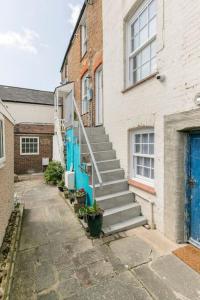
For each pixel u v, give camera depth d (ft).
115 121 18.37
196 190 10.53
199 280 8.27
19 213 16.53
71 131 20.72
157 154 12.57
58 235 12.75
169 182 11.37
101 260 9.84
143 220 13.52
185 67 10.14
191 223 10.94
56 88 34.14
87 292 7.79
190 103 9.91
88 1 24.56
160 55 11.92
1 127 11.44
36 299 7.51
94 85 23.97
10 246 11.09
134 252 10.37
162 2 11.55
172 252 10.24
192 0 9.59
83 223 14.01
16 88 61.57
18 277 8.74
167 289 7.81
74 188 19.95
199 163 10.28
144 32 14.85
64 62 42.86
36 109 55.57
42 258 10.19
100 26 21.74
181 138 10.82
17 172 43.83
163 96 11.85
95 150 18.37
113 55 18.48
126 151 16.46
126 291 7.78
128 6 15.58
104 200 14.01
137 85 14.56
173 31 10.84
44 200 21.70
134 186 15.03
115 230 12.48
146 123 13.69
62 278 8.64
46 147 46.75
